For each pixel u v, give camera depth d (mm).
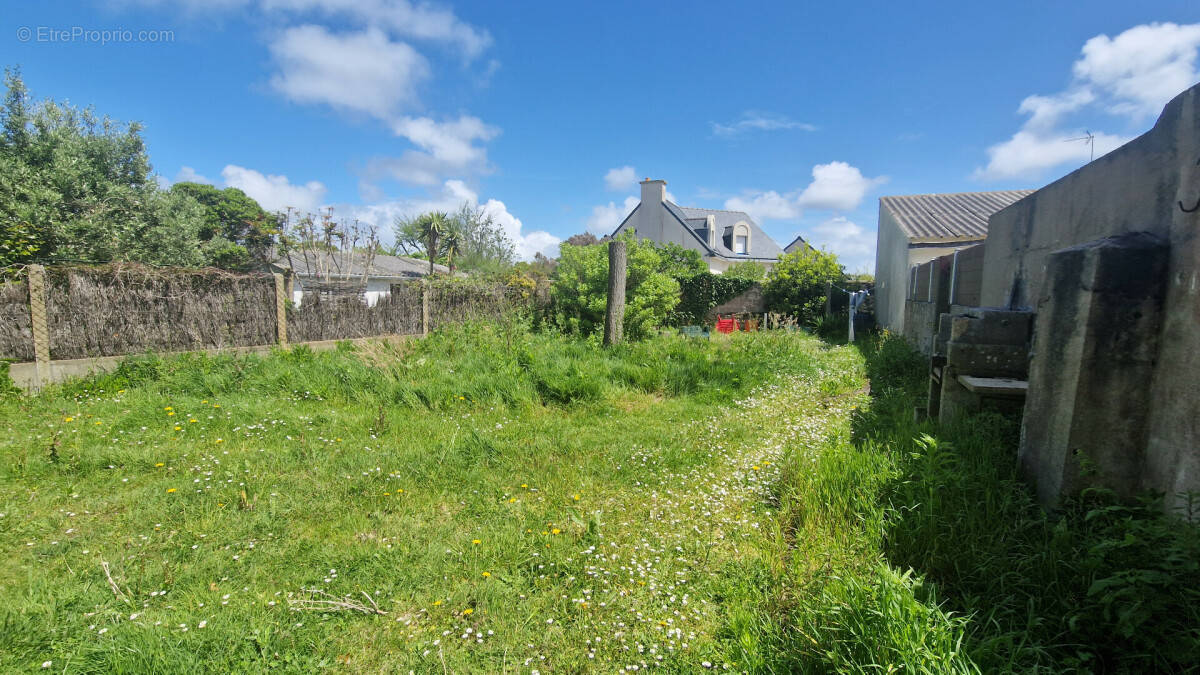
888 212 12750
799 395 6188
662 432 4730
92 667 1828
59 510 2998
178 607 2195
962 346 3711
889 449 3439
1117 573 1677
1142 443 2348
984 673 1596
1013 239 4582
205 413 4781
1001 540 2314
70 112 13141
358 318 9539
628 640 2057
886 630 1697
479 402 5551
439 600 2275
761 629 2023
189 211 15469
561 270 11828
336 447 4180
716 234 28875
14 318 5500
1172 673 1560
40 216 10016
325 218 18969
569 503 3279
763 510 3121
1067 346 2525
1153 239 2381
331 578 2416
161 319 6773
